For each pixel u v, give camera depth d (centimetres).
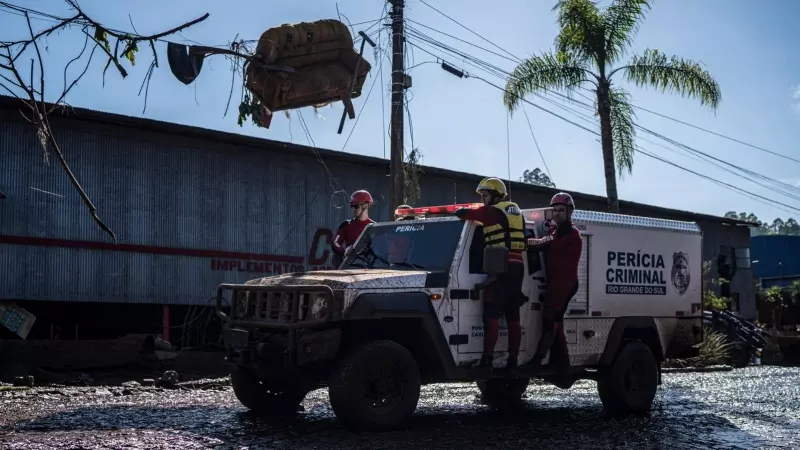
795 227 12738
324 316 704
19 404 912
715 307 2558
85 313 1827
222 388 1166
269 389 827
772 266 6138
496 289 785
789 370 1936
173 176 1731
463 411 936
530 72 2050
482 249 804
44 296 1525
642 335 978
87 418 795
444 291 764
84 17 397
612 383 920
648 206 2914
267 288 760
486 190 802
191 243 1750
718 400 1110
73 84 394
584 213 916
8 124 1495
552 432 775
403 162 1527
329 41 613
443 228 819
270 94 574
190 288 1744
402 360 729
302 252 1942
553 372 854
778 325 3438
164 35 415
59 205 1557
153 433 698
